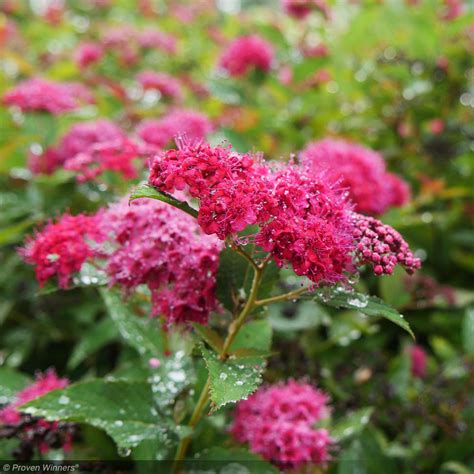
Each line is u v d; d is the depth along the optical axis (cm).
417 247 47
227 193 19
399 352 43
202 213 19
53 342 43
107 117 52
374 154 38
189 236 24
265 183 20
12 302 42
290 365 33
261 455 27
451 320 42
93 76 59
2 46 71
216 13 87
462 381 37
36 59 72
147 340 28
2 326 44
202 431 29
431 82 54
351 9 63
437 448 35
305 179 21
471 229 50
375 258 20
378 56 58
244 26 69
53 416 24
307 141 49
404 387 35
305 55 55
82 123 43
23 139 43
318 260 20
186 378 27
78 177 31
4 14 85
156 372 27
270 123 49
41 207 41
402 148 53
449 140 51
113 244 25
